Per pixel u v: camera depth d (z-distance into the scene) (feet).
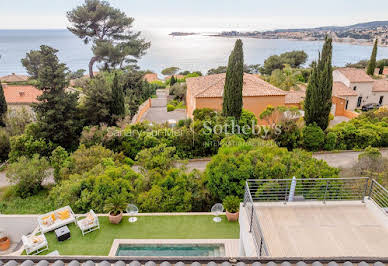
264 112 71.61
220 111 79.92
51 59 77.15
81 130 84.28
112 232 36.01
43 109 77.87
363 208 24.25
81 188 42.75
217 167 41.24
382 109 91.86
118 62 151.84
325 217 22.98
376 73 193.16
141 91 139.54
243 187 40.14
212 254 32.60
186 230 36.24
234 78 70.08
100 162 53.06
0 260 12.97
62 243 34.24
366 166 50.93
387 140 75.00
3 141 74.64
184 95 147.84
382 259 12.88
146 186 44.21
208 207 43.39
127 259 13.08
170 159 49.03
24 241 32.65
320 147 73.00
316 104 72.23
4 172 68.44
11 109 86.48
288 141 70.95
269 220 22.61
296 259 13.00
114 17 150.41
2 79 168.45
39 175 55.06
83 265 12.53
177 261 13.01
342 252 18.94
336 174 42.57
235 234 35.47
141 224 37.55
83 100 93.25
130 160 65.21
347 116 112.37
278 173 40.29
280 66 218.59
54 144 75.72
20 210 48.49
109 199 38.19
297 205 24.68
